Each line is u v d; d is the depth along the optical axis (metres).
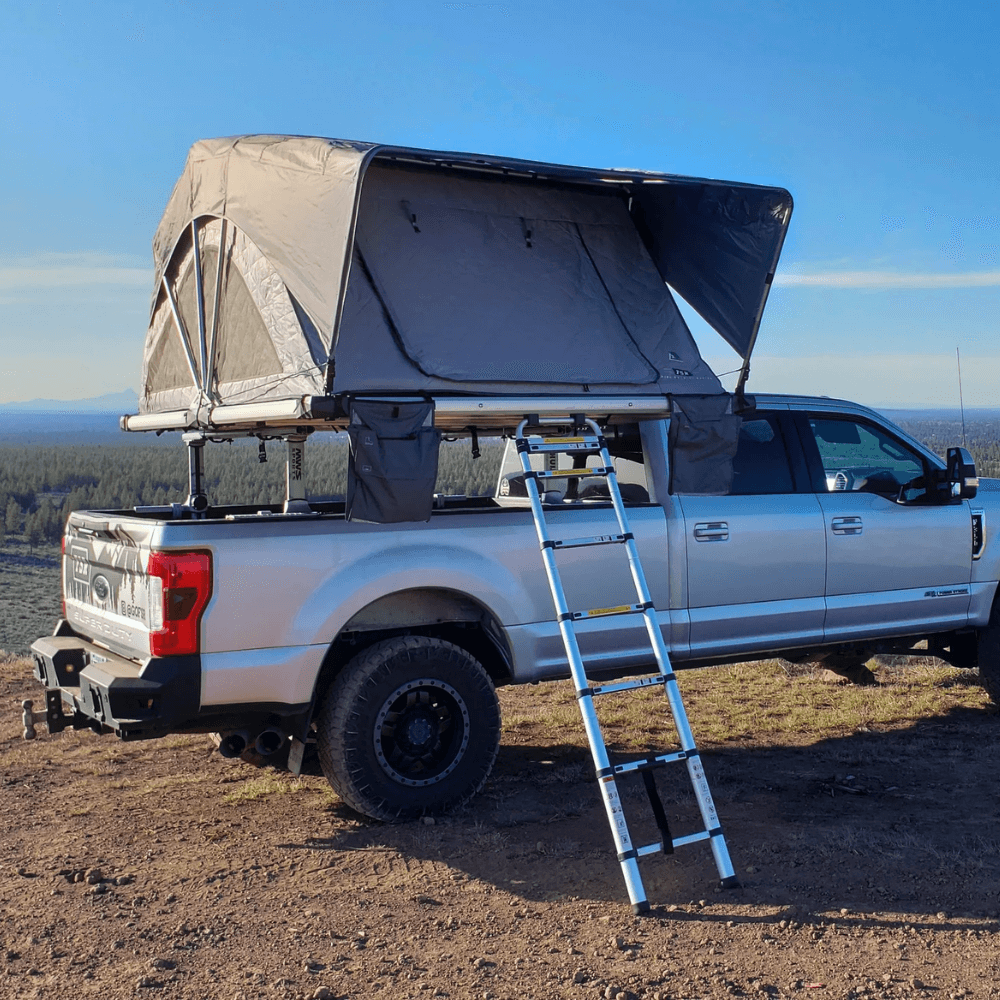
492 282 5.43
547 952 3.46
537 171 5.03
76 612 5.41
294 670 4.64
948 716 6.91
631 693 7.73
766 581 6.03
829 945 3.45
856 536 6.36
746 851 4.36
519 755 6.07
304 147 4.73
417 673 4.81
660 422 5.89
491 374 5.05
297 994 3.18
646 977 3.25
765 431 6.26
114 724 4.37
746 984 3.19
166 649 4.42
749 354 5.55
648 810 4.98
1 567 88.88
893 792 5.19
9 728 6.77
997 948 3.38
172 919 3.77
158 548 4.42
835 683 8.02
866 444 6.66
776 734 6.50
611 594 5.53
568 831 4.70
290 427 5.76
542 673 5.36
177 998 3.17
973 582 6.87
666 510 5.75
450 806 4.91
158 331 6.77
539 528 4.41
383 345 4.92
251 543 4.58
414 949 3.50
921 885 3.93
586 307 5.65
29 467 181.38
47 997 3.19
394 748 4.82
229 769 5.82
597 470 4.70
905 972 3.24
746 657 6.24
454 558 5.07
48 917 3.80
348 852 4.46
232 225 5.49
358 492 4.48
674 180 5.36
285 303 4.93
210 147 5.60
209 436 6.34
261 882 4.13
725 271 5.73
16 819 4.97
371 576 4.83
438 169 5.61
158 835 4.72
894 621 6.56
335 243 4.46
